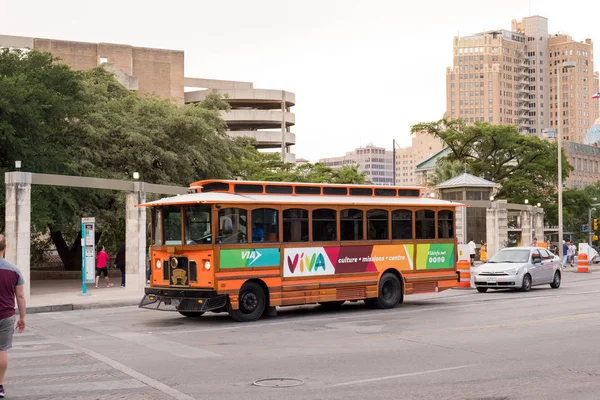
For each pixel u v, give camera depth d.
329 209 21.39
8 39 97.44
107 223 41.56
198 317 20.64
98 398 9.90
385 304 22.56
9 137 31.31
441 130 77.44
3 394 9.76
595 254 59.12
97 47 101.88
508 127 73.81
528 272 28.91
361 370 11.94
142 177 41.50
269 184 20.42
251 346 14.80
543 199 75.75
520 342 14.91
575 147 183.12
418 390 10.34
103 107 42.69
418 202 23.81
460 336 15.87
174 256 19.48
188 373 11.77
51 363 12.77
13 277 9.69
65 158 36.50
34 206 32.84
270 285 19.91
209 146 45.41
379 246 22.53
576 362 12.57
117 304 25.11
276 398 9.88
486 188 59.50
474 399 9.77
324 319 19.78
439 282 24.25
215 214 18.86
